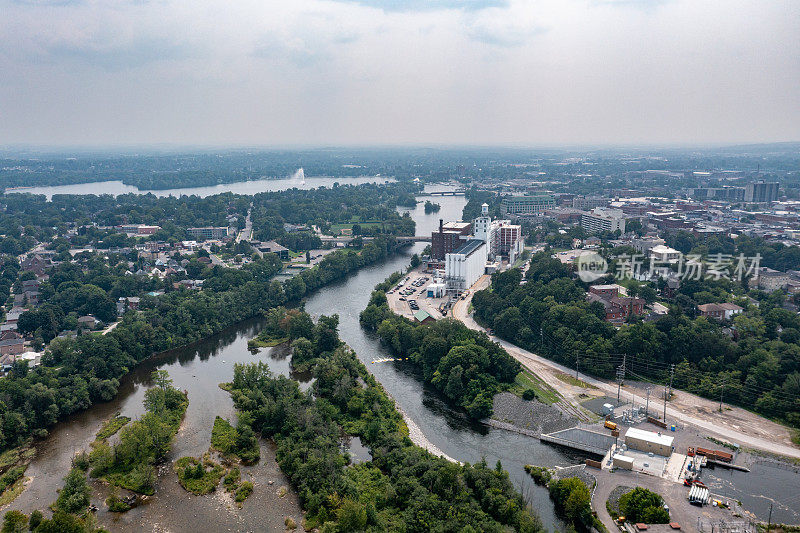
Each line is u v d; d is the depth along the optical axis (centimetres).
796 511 16612
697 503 16938
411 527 16438
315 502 17888
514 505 16538
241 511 18250
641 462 19412
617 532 15962
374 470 19388
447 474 17488
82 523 16925
